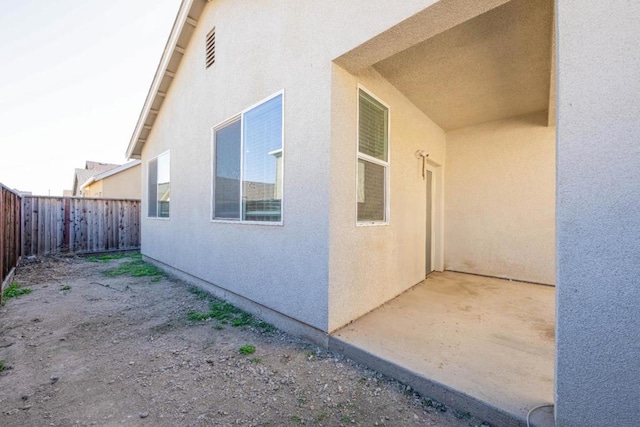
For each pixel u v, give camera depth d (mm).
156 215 7125
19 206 7113
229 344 2971
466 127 5652
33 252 8086
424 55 3225
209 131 4840
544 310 3490
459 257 5738
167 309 4078
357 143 3160
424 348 2508
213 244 4684
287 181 3256
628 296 1334
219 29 4574
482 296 4070
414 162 4613
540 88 4027
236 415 1917
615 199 1362
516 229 5125
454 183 5805
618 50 1352
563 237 1494
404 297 3994
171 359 2668
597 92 1399
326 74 2822
